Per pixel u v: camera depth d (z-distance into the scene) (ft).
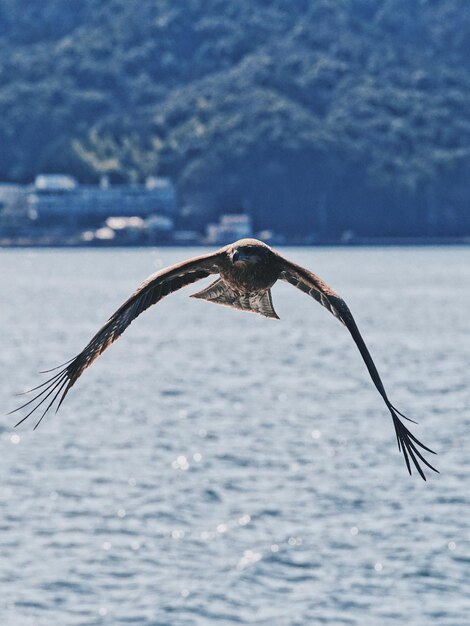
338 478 126.31
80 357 31.19
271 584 92.48
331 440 149.89
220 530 106.22
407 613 85.97
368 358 30.45
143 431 158.40
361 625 84.12
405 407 180.75
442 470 129.18
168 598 88.74
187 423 165.89
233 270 31.53
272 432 156.97
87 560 97.04
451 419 167.02
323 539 103.30
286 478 126.62
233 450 143.23
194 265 31.83
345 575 93.86
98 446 146.51
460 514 110.01
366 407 181.27
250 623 84.69
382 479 125.39
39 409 181.78
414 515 110.22
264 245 31.76
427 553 98.68
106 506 114.42
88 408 182.60
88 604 87.66
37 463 135.03
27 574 93.40
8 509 112.68
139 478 126.72
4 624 83.87
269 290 31.83
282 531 105.91
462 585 90.99
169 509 113.29
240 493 119.75
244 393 200.13
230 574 94.22
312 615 85.81
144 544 101.86
